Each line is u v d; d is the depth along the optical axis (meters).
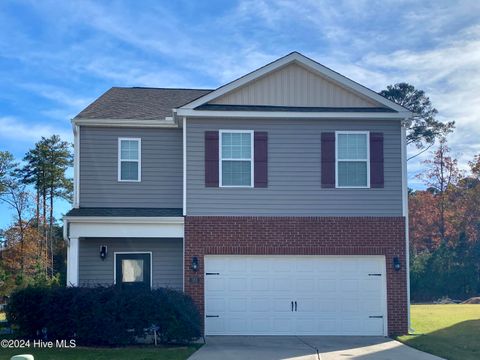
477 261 42.12
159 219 18.72
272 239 18.89
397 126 19.41
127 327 16.45
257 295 18.89
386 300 18.89
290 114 19.02
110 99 23.14
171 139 20.98
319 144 19.22
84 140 20.73
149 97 23.69
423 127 51.50
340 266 19.06
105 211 19.69
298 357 14.66
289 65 19.58
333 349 16.00
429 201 49.47
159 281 20.72
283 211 19.00
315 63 19.44
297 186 19.08
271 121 19.25
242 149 19.16
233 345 16.73
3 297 32.41
